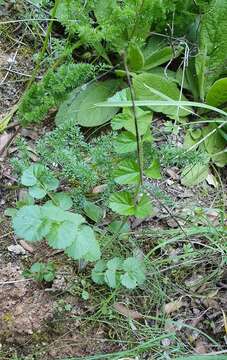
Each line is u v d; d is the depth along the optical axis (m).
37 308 0.48
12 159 0.52
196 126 0.61
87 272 0.50
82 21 0.57
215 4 0.61
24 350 0.47
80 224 0.45
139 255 0.51
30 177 0.49
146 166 0.50
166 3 0.57
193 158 0.50
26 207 0.45
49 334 0.47
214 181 0.59
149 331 0.48
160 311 0.50
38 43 0.65
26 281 0.49
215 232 0.53
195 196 0.58
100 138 0.53
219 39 0.61
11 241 0.52
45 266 0.49
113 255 0.51
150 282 0.50
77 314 0.48
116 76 0.63
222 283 0.52
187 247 0.53
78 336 0.47
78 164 0.50
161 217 0.55
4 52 0.64
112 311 0.49
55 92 0.52
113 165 0.50
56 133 0.52
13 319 0.47
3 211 0.54
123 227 0.52
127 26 0.57
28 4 0.66
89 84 0.61
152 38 0.65
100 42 0.61
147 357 0.47
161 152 0.50
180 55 0.66
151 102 0.49
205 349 0.48
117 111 0.60
